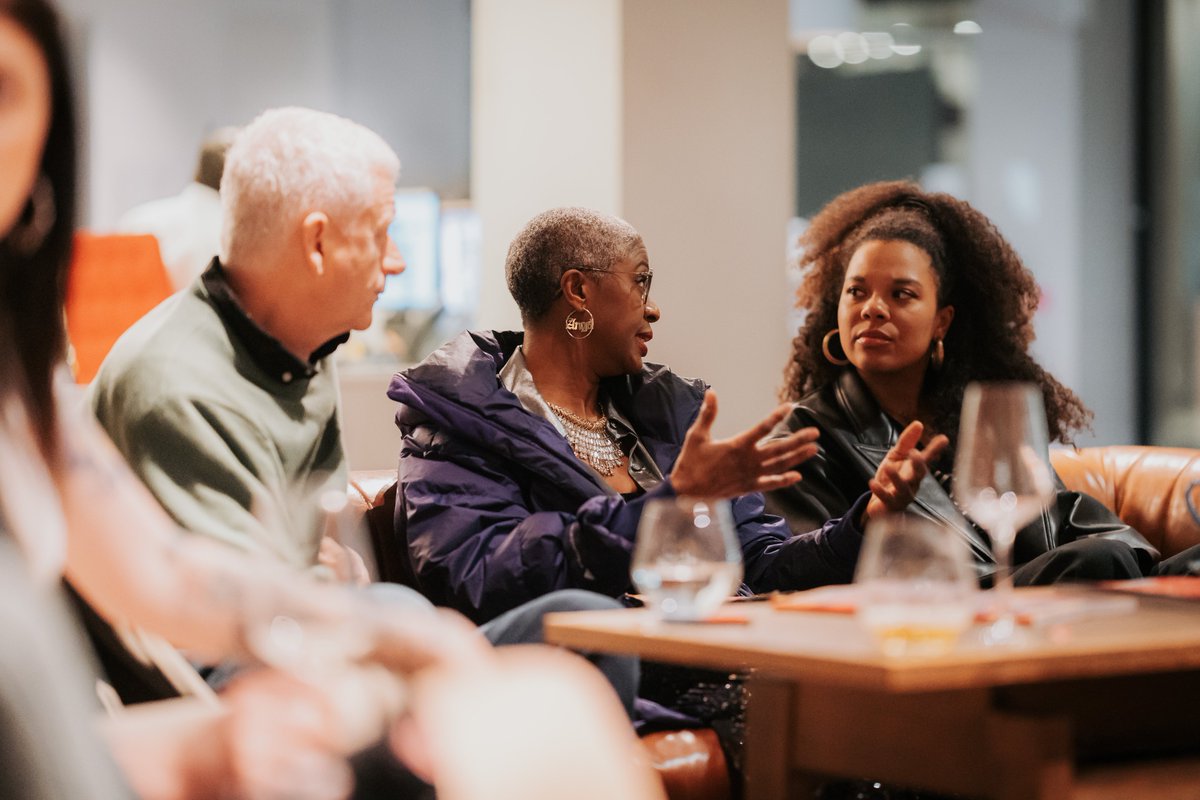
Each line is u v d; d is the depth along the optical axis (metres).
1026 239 8.12
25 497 1.14
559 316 2.73
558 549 2.41
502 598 2.41
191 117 8.11
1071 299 8.03
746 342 4.68
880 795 2.10
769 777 1.61
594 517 2.37
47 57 1.07
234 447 2.06
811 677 1.35
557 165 4.67
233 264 2.20
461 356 2.65
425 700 0.87
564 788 0.83
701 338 4.58
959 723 1.43
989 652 1.33
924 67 8.12
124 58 7.84
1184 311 7.89
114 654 1.73
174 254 4.36
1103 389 8.02
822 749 1.57
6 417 1.17
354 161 2.21
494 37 4.89
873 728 1.52
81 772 0.86
